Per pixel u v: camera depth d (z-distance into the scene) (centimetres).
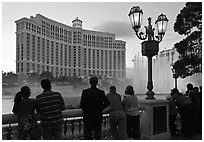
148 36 632
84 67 13825
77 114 504
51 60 12888
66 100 5209
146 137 583
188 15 1303
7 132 415
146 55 636
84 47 13875
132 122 533
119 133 496
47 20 12700
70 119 513
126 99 539
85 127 447
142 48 638
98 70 13962
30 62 11469
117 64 14150
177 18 1375
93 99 440
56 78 10531
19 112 379
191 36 1287
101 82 11031
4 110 2688
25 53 11250
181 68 1344
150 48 611
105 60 14075
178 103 633
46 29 12631
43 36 12381
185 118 616
